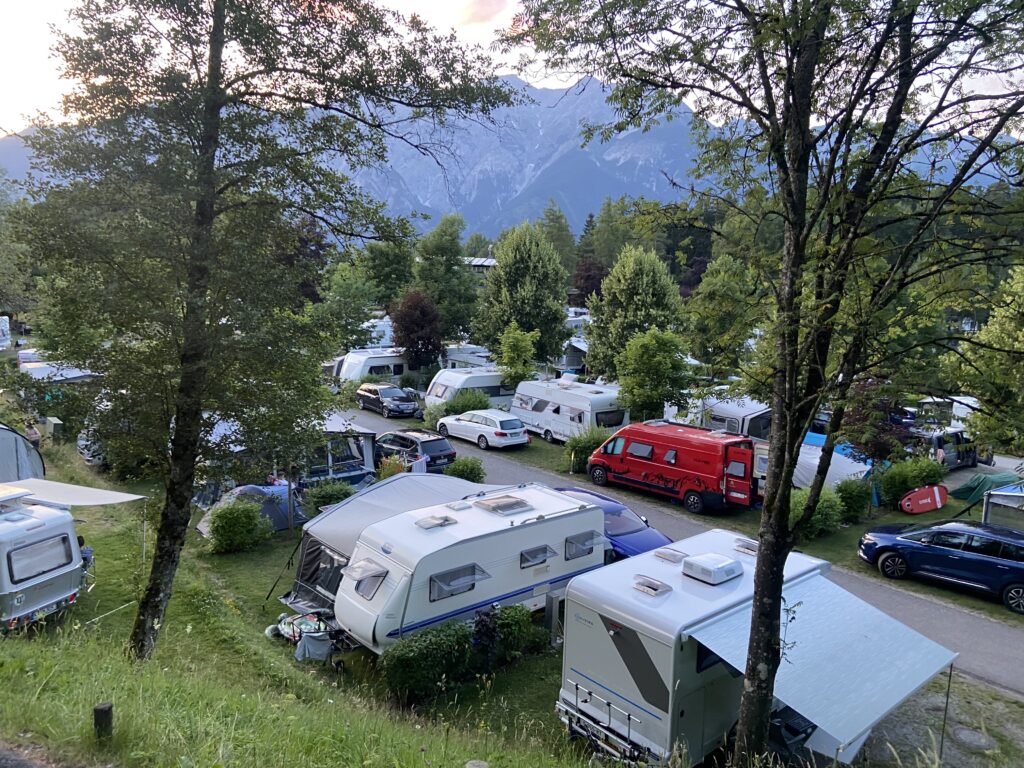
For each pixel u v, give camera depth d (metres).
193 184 7.07
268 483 16.78
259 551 14.68
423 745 5.64
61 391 7.84
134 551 13.73
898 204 6.11
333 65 7.72
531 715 8.84
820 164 5.75
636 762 7.29
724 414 22.19
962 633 11.54
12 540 9.55
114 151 6.81
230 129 7.55
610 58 6.32
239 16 7.18
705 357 6.58
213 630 10.41
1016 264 5.23
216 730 4.90
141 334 7.59
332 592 11.10
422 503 12.66
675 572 8.64
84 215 6.70
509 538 10.83
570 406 25.45
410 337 38.03
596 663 8.03
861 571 14.35
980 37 5.09
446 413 28.09
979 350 5.83
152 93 7.18
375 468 19.52
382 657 9.04
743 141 6.53
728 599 7.88
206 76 7.55
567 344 41.22
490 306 39.16
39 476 16.22
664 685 7.27
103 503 11.08
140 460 8.45
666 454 18.83
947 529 13.45
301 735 5.39
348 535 11.48
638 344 23.81
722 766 7.69
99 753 4.18
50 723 4.45
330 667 9.86
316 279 8.65
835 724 6.50
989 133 5.23
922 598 12.98
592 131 6.96
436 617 9.88
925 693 9.53
